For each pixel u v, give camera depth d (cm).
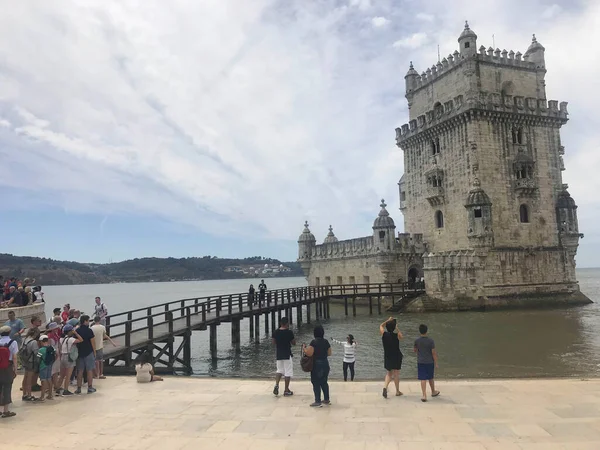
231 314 3478
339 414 1279
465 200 5231
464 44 5403
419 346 1423
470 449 1022
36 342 1482
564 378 1759
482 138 5216
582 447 1023
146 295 15050
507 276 5119
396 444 1057
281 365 1490
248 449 1045
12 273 17862
